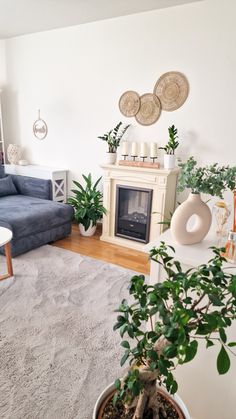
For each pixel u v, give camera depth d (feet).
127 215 11.64
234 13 8.70
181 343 2.19
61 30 12.26
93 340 5.93
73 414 4.40
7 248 8.11
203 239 4.46
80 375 5.09
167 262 3.14
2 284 7.87
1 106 15.28
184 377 3.94
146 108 10.85
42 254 10.02
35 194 12.89
